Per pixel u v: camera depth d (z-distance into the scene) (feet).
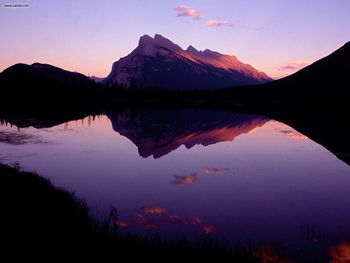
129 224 47.83
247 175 80.64
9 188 54.13
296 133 161.68
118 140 144.25
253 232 44.88
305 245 40.19
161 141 142.82
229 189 68.44
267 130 175.42
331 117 241.14
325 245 40.19
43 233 35.81
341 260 35.99
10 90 481.05
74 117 254.27
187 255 33.32
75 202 50.60
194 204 58.13
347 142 132.46
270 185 71.41
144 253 33.14
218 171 85.15
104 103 476.95
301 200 60.64
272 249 38.73
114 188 68.59
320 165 91.56
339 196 62.95
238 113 297.12
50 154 107.45
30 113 271.69
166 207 56.59
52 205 47.52
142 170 86.17
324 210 54.85
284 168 88.17
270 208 55.88
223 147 125.70
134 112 315.99
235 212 53.98
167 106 418.72
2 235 34.30
